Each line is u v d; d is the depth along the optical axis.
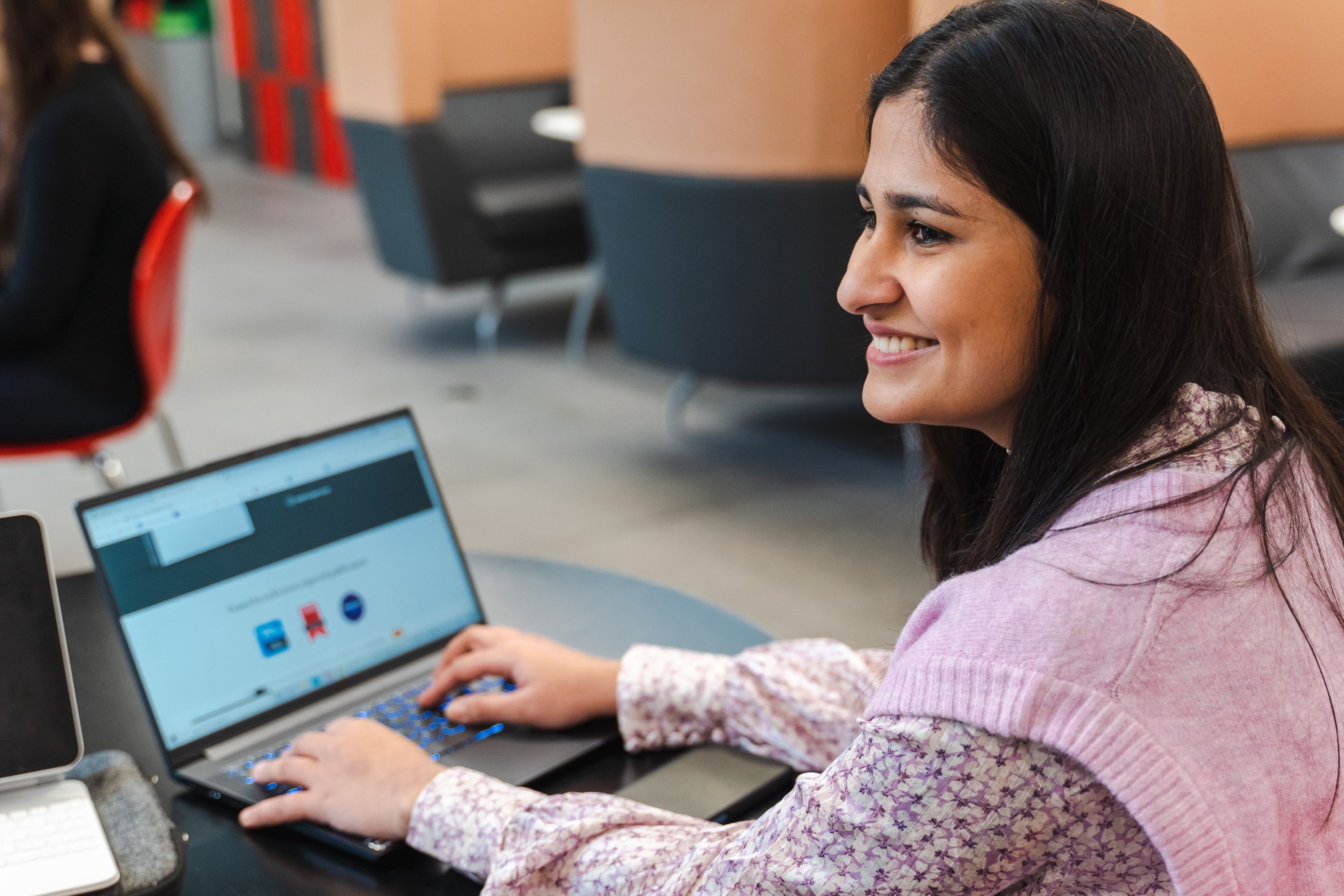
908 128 0.72
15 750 0.92
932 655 0.68
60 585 1.43
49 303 2.41
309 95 8.55
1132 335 0.70
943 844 0.68
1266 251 3.07
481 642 1.20
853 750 0.72
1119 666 0.64
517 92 5.43
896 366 0.77
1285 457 0.73
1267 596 0.68
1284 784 0.67
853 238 3.37
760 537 3.17
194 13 9.80
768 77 3.27
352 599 1.21
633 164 3.65
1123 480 0.70
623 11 3.54
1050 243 0.70
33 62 2.42
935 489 1.01
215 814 1.02
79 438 2.49
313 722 1.14
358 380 4.54
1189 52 2.83
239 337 5.14
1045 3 0.72
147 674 1.07
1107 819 0.67
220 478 1.16
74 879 0.83
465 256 4.81
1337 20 3.04
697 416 4.12
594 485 3.55
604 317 5.34
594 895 0.87
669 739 1.12
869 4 3.15
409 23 4.58
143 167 2.52
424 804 0.95
